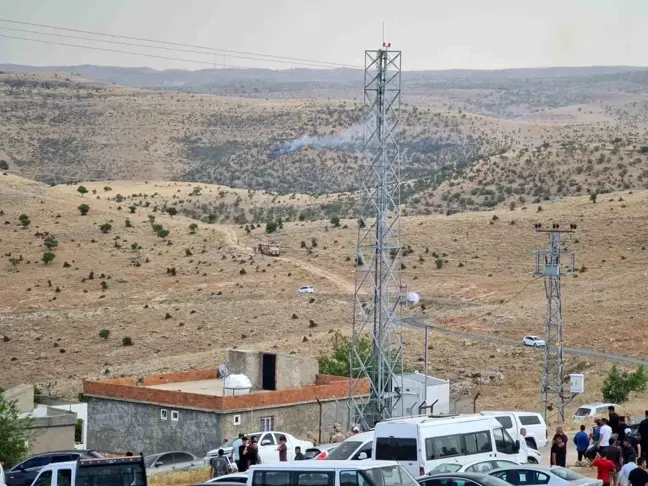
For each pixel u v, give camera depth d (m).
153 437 152.88
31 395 164.88
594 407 158.38
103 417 159.50
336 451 93.44
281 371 163.88
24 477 99.31
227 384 154.62
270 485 65.75
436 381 178.50
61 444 147.50
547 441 123.38
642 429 85.06
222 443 144.38
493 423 88.44
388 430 83.25
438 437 82.94
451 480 70.31
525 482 74.88
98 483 69.19
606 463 80.12
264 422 149.62
